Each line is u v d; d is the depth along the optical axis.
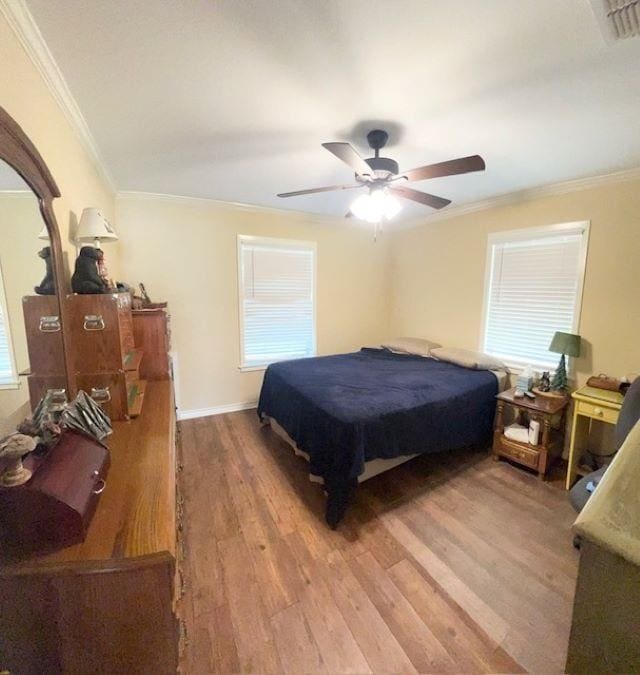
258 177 2.71
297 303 4.12
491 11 1.12
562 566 1.74
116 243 3.00
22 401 1.09
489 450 3.01
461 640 1.36
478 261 3.53
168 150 2.20
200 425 3.46
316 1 1.08
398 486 2.45
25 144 1.04
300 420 2.47
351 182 2.83
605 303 2.62
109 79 1.47
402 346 3.95
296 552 1.82
